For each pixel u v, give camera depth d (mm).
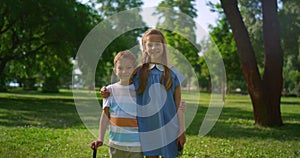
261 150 6125
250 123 10695
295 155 5754
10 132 7164
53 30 19281
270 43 10070
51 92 34750
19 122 9180
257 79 10047
